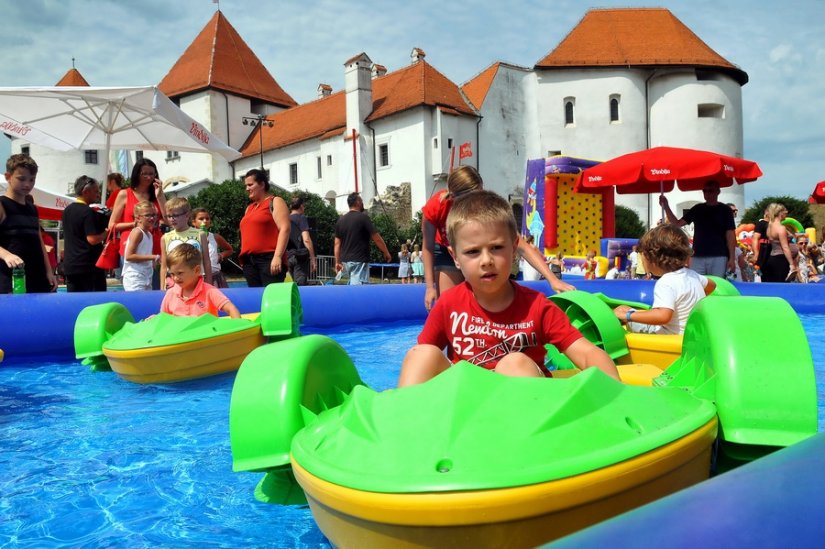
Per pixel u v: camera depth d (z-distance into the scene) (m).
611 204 21.58
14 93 9.53
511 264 2.29
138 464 2.61
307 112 41.28
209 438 2.98
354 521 1.39
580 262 19.61
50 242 14.34
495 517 1.26
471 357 2.45
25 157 5.76
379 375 4.39
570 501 1.31
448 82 36.41
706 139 37.34
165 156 43.25
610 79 37.53
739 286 7.96
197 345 4.13
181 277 4.79
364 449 1.52
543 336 2.43
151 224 6.41
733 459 1.97
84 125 11.36
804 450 0.98
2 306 5.32
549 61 37.78
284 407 2.03
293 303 4.95
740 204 38.31
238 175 42.12
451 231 2.31
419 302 7.75
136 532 1.97
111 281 19.23
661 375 2.64
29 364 5.12
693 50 37.78
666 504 0.83
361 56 36.12
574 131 37.91
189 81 41.38
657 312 3.75
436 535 1.29
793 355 1.93
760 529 0.74
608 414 1.59
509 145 37.22
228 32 44.03
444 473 1.33
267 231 6.75
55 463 2.63
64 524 2.03
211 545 1.87
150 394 3.91
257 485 2.35
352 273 8.85
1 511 2.14
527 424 1.50
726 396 1.91
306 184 39.28
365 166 36.16
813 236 19.81
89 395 3.91
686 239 3.92
